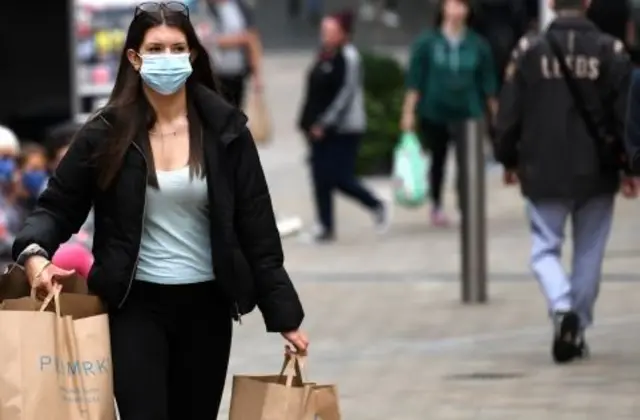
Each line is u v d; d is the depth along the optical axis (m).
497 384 21.67
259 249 14.03
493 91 38.31
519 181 22.89
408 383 22.03
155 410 13.68
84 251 17.00
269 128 56.53
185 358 14.09
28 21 40.03
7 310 13.07
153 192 13.77
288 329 13.99
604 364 22.66
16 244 13.76
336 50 37.62
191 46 14.08
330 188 37.78
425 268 33.22
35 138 40.19
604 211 22.72
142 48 13.87
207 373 14.14
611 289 29.34
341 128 37.59
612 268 31.64
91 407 12.95
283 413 13.22
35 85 40.06
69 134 28.08
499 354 23.92
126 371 13.66
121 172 13.75
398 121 49.38
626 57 22.36
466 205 28.53
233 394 13.48
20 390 12.70
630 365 22.52
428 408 20.38
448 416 19.86
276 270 14.05
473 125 28.47
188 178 13.80
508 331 25.88
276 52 88.69
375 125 49.00
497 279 31.28
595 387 21.19
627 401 20.28
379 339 25.56
